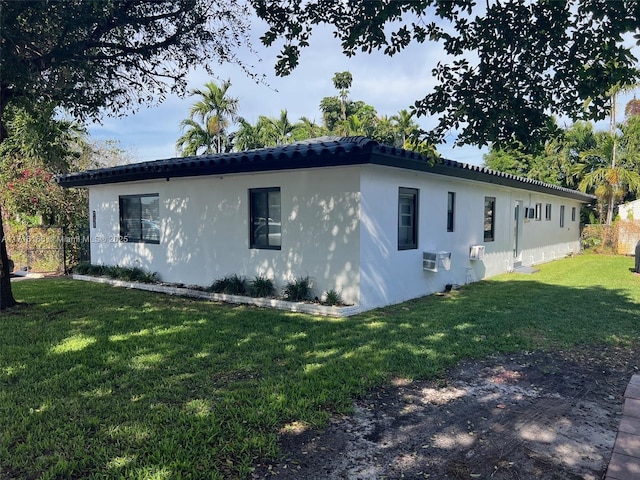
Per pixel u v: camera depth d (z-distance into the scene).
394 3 3.57
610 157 19.31
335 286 7.11
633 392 3.80
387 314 6.75
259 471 2.59
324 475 2.57
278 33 4.30
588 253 19.70
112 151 19.06
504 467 2.69
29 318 6.48
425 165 7.39
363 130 25.95
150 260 10.05
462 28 3.73
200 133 20.66
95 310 7.10
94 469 2.58
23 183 12.95
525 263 14.02
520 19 3.44
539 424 3.24
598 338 5.43
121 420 3.18
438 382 4.02
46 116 7.37
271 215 7.93
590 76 3.36
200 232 8.98
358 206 6.80
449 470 2.65
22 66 5.27
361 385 3.85
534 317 6.50
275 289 7.84
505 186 11.48
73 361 4.50
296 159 6.46
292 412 3.31
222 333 5.58
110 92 6.74
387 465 2.69
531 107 3.68
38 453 2.76
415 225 8.27
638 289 9.28
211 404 3.45
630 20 3.00
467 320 6.32
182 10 6.15
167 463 2.63
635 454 2.80
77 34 5.64
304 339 5.32
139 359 4.54
